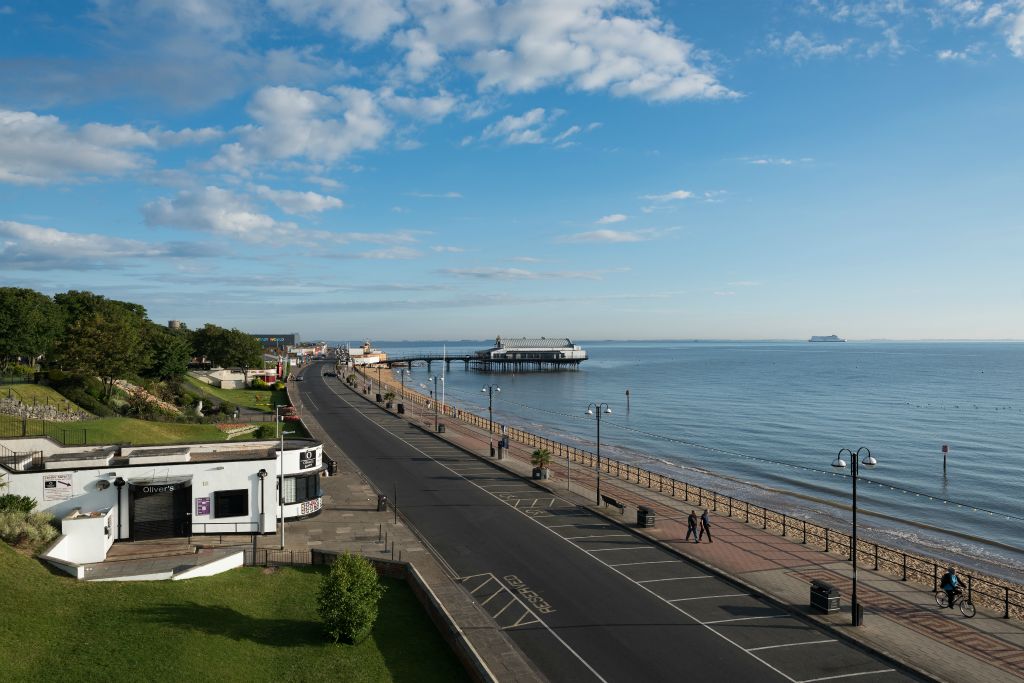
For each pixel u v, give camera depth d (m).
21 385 66.25
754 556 34.34
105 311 104.81
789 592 29.34
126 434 57.66
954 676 21.94
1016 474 72.50
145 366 89.94
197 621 23.66
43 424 54.38
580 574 31.66
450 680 21.42
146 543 34.09
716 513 44.38
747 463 79.94
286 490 39.00
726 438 98.50
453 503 45.16
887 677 22.03
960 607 27.62
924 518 55.50
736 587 30.20
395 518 40.50
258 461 36.78
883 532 48.97
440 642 24.34
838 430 104.06
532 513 42.84
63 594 24.31
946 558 42.78
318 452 41.59
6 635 20.25
